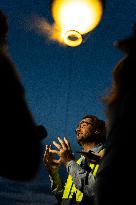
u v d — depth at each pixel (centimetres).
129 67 123
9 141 99
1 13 112
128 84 122
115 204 113
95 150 309
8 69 104
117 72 126
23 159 100
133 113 117
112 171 115
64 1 183
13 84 102
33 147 102
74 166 297
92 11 182
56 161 322
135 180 112
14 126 100
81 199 300
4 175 102
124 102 120
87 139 316
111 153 117
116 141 117
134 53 123
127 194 112
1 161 100
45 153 317
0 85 101
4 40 112
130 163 113
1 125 100
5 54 108
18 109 101
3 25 111
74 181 293
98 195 118
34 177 104
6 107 100
